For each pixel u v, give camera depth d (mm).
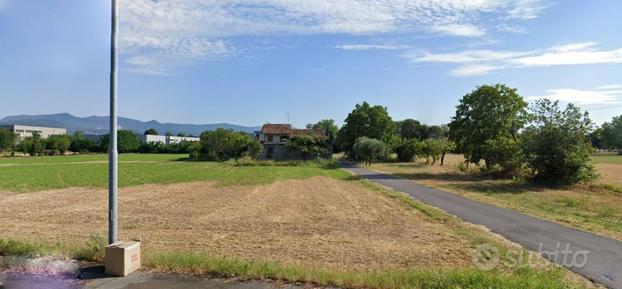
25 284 7074
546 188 29219
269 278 7410
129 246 7641
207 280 7305
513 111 42656
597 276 8844
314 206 21047
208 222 16438
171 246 11758
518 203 21344
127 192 28469
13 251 8719
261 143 83562
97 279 7309
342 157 98062
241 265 7840
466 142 44312
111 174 8086
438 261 10047
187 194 27125
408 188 29453
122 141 127000
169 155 112062
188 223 16219
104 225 15844
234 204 22078
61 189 30500
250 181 36719
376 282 7055
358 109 91500
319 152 75500
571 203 21141
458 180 36219
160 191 29125
